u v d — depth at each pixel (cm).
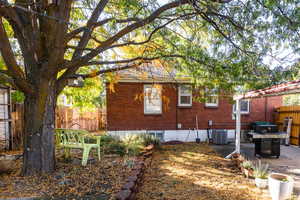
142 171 444
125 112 954
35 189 340
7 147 715
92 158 550
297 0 363
